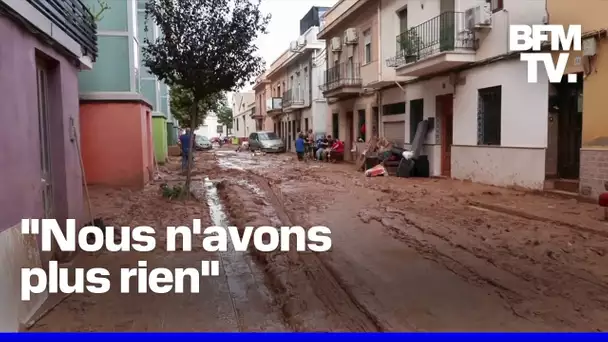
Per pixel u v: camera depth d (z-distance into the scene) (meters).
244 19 12.20
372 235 8.47
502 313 4.88
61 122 7.56
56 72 7.49
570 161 12.30
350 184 16.14
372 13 22.72
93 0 14.53
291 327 4.73
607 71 10.52
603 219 9.01
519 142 13.31
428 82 18.22
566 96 12.29
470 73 15.52
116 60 14.85
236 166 25.38
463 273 6.18
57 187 7.58
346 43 25.17
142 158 15.12
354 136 26.36
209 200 13.45
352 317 4.90
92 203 11.95
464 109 15.91
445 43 15.58
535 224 8.97
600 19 10.65
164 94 31.52
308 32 34.47
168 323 4.84
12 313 4.50
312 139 32.19
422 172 18.09
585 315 4.79
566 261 6.56
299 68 38.22
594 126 10.88
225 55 12.20
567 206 10.52
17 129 5.32
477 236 8.09
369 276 6.13
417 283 5.84
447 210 10.66
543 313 4.85
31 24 5.70
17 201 5.23
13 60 5.30
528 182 13.04
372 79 22.78
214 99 23.02
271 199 12.98
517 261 6.62
